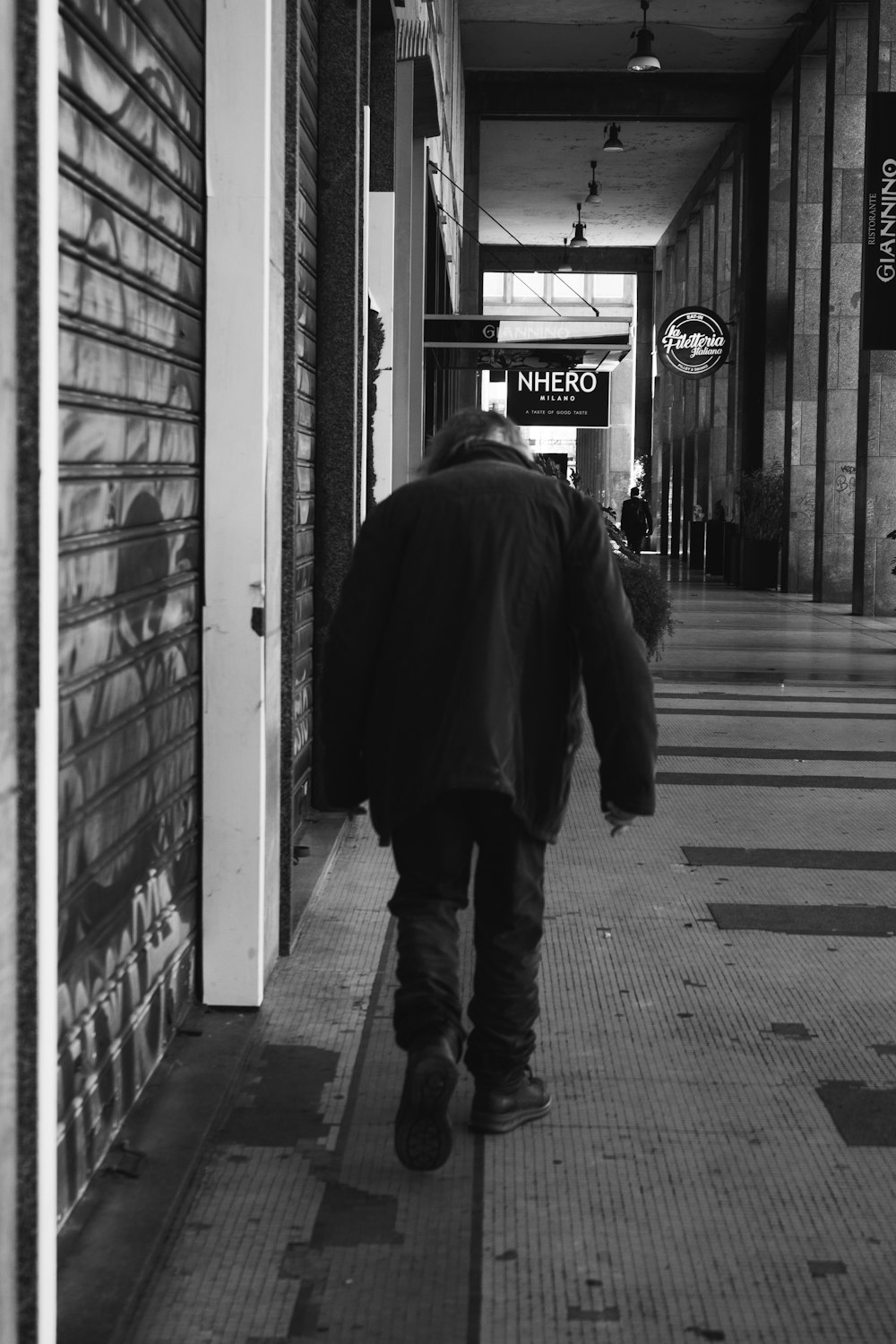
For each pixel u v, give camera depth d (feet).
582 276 182.91
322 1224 9.52
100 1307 8.18
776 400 94.32
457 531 9.87
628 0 82.79
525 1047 10.91
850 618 63.00
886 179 55.47
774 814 22.74
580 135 110.01
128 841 10.37
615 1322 8.43
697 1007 13.87
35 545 5.21
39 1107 5.51
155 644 11.17
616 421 183.83
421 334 41.24
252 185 12.71
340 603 10.21
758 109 96.53
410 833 10.13
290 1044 12.71
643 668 9.78
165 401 11.31
